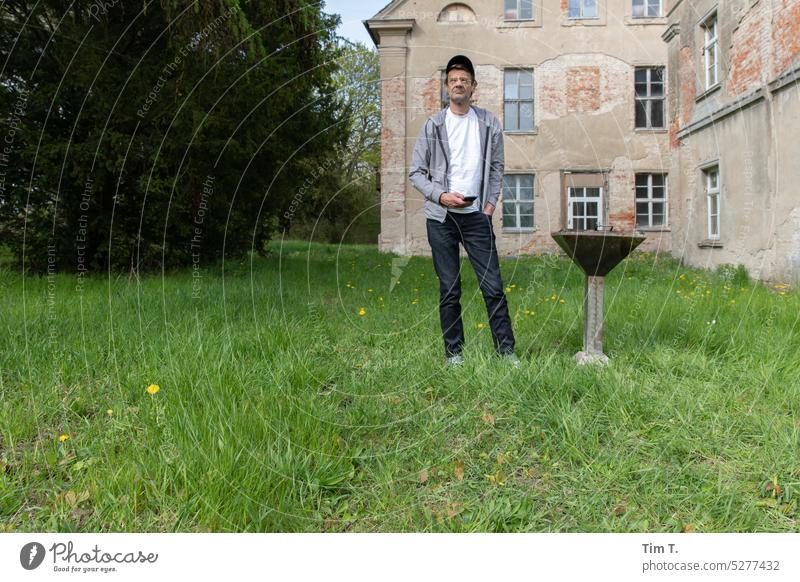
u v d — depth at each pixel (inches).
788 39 339.6
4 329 165.2
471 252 145.6
